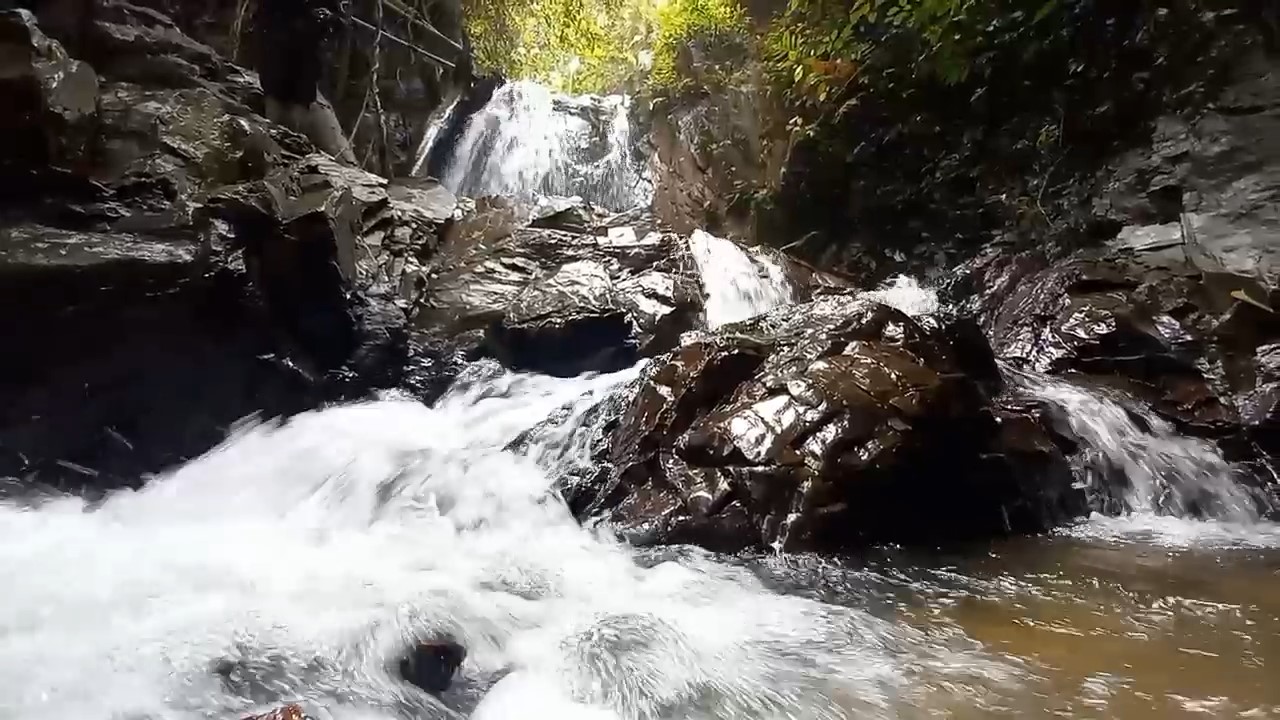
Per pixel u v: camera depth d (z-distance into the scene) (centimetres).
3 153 561
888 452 475
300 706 260
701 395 543
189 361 635
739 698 281
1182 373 664
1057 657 313
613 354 863
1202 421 628
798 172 1188
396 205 978
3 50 564
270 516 538
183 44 835
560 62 1780
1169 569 430
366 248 821
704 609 366
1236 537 503
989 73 1012
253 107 880
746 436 495
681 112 1513
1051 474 539
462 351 844
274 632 327
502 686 292
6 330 539
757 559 443
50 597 366
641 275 942
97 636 322
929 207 1086
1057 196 957
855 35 1145
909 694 282
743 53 1422
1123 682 290
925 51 1064
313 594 374
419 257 928
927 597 385
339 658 309
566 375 862
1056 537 500
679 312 886
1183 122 879
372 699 283
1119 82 927
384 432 676
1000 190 1016
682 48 1506
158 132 690
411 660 311
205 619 340
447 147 1477
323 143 1030
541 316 857
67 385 576
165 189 647
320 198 758
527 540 479
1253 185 808
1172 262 806
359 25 1160
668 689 287
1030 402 592
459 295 891
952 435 501
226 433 672
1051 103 979
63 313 553
